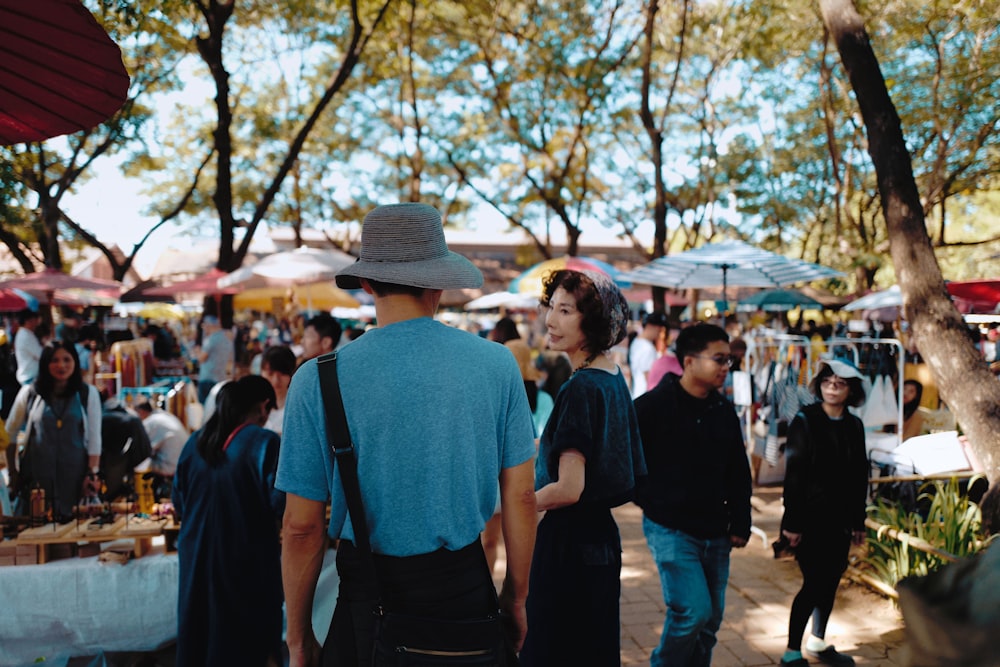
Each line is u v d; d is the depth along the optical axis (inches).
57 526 154.3
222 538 121.0
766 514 264.1
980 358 176.4
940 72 599.2
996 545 29.4
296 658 67.3
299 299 571.5
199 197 821.2
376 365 63.4
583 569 99.0
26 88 62.8
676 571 120.1
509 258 1601.9
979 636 27.0
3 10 53.5
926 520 205.9
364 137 876.0
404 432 62.3
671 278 335.6
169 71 491.8
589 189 898.1
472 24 673.6
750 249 308.8
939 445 227.0
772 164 877.2
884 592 185.2
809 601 146.1
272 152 828.6
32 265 594.6
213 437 123.9
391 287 67.8
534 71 711.7
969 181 700.7
